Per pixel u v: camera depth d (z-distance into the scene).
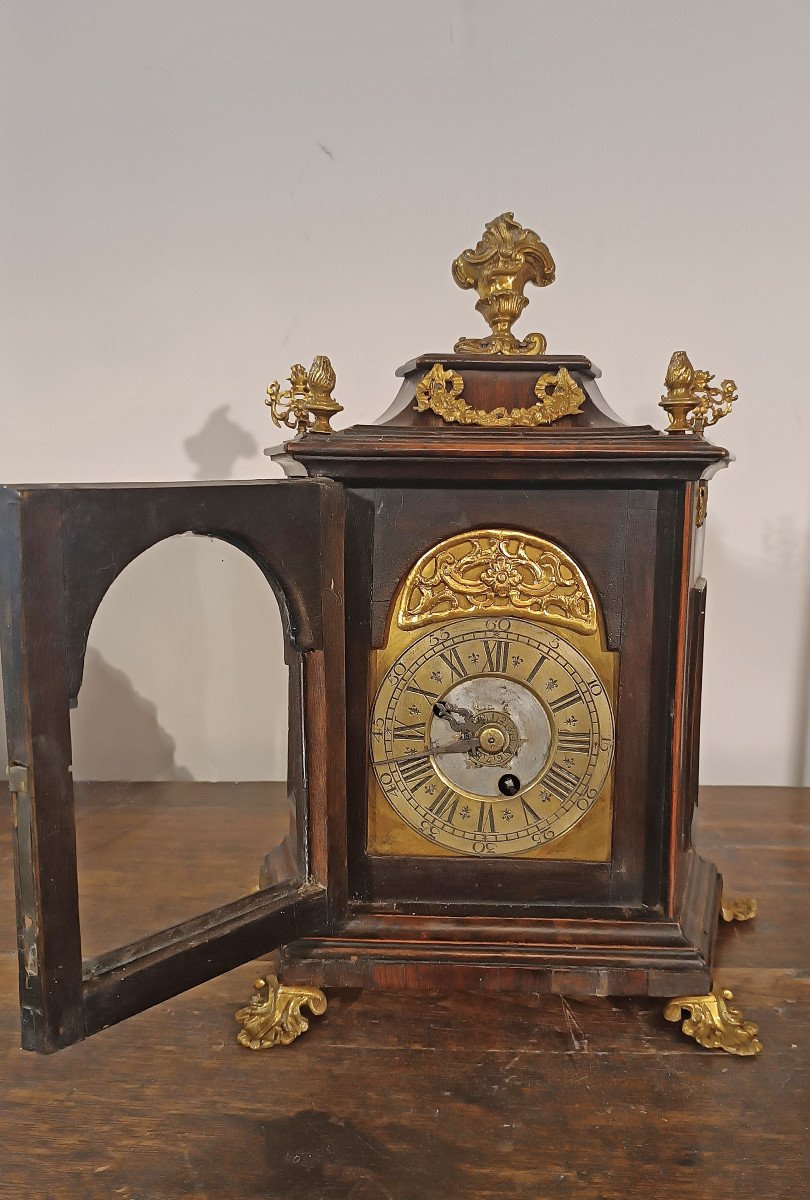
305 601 0.82
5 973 0.97
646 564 0.84
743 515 1.44
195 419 1.44
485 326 1.42
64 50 1.38
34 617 0.62
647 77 1.36
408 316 1.42
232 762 0.82
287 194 1.40
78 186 1.40
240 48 1.38
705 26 1.34
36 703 0.63
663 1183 0.69
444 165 1.39
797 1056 0.84
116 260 1.42
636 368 1.42
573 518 0.84
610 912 0.89
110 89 1.38
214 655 0.78
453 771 0.88
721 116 1.36
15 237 1.41
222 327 1.43
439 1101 0.78
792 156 1.36
